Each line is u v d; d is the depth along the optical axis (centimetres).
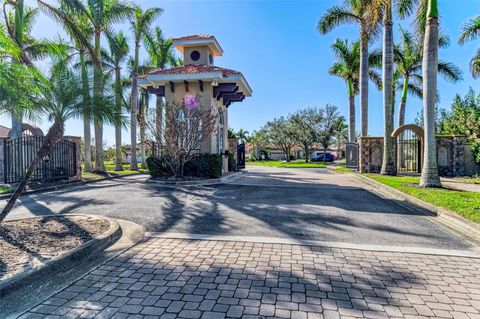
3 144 1207
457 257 420
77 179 1358
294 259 408
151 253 433
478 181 1277
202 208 748
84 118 542
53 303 294
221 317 267
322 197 908
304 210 723
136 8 1862
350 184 1241
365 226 581
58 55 678
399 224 597
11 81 503
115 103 568
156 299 300
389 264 393
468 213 612
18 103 531
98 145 1816
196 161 1336
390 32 1521
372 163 1739
